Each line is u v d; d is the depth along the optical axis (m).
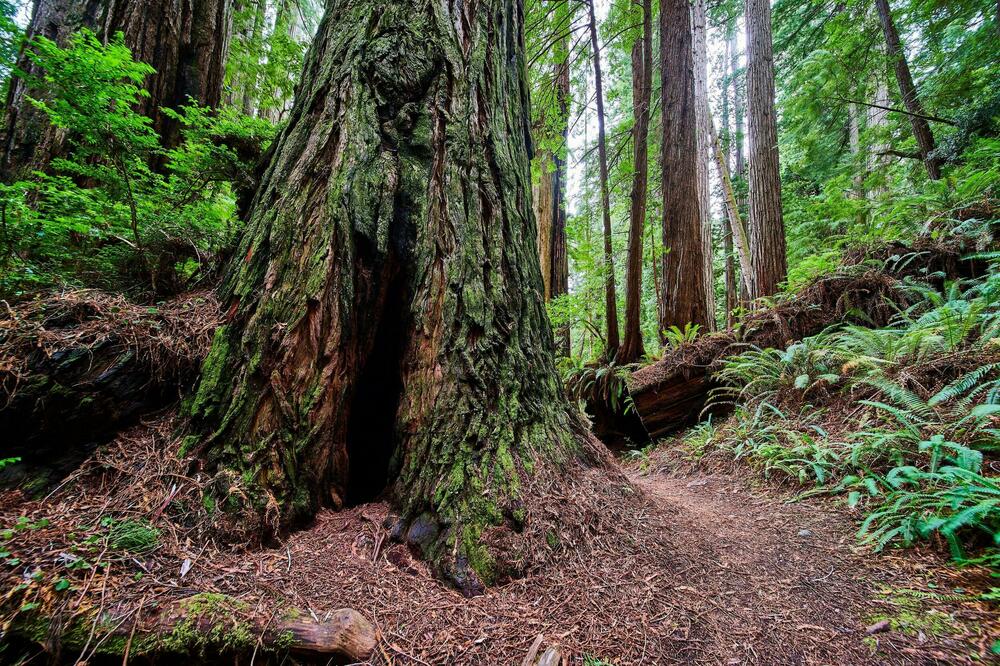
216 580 1.62
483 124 2.93
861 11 9.44
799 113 10.91
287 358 2.13
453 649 1.54
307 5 12.83
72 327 2.15
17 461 1.87
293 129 2.77
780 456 3.72
